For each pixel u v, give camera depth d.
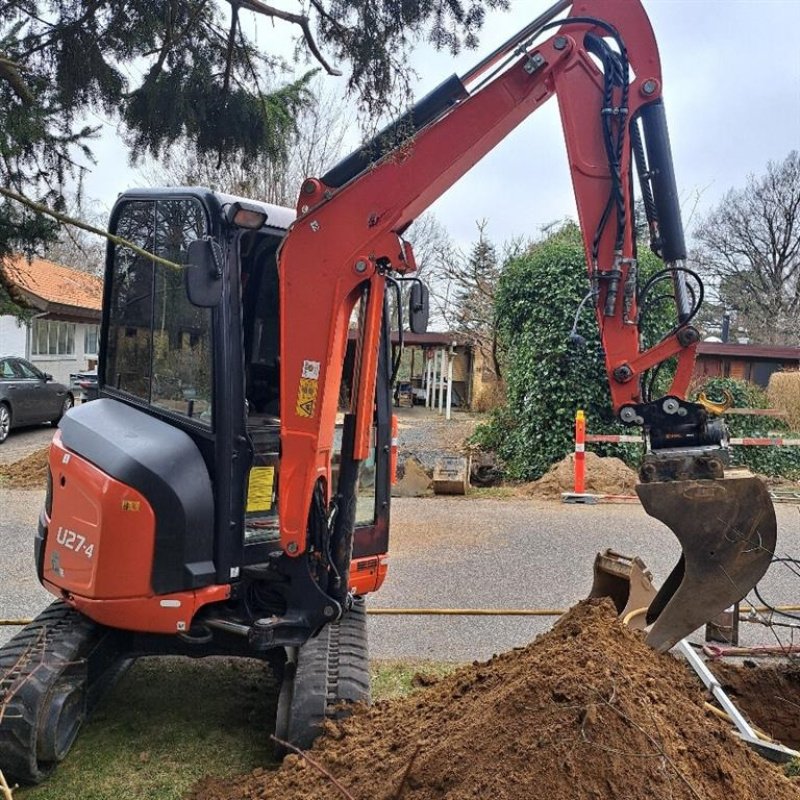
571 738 2.55
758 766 2.95
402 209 3.62
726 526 3.49
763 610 5.08
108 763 3.74
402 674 4.89
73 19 4.04
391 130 3.63
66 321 22.73
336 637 3.82
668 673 3.31
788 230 39.34
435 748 2.80
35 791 3.49
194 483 3.64
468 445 14.02
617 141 3.66
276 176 10.94
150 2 3.97
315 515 3.76
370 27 3.56
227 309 3.73
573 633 3.39
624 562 4.36
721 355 23.61
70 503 3.75
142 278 4.14
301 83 4.90
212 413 3.71
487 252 22.52
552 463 11.85
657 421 3.68
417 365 30.98
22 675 3.50
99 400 4.27
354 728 3.33
